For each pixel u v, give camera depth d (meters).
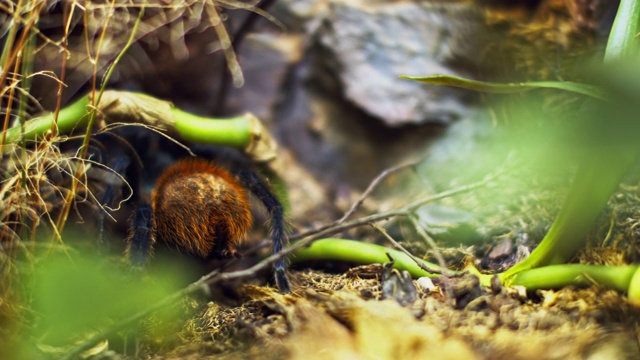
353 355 0.15
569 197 0.17
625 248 0.19
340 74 0.31
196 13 0.28
